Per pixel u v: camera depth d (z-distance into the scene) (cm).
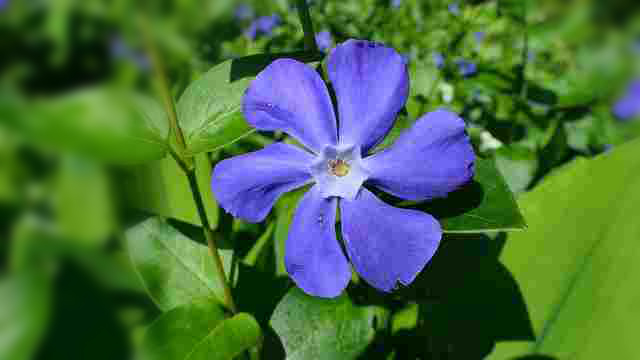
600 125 20
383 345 12
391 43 31
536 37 29
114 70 22
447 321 12
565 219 12
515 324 12
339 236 11
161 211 13
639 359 11
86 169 13
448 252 12
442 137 9
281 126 10
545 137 19
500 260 12
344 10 33
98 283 12
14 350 11
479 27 30
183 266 11
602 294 11
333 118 10
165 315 10
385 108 10
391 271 9
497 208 9
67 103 9
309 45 11
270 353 11
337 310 11
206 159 14
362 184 10
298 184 10
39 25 25
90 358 12
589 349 11
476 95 22
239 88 11
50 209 13
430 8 32
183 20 23
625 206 11
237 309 12
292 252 10
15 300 11
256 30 31
